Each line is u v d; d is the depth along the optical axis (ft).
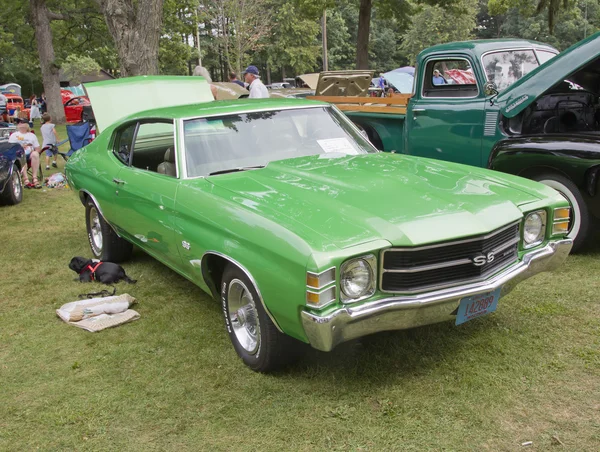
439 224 10.09
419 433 9.29
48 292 17.01
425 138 23.52
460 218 10.31
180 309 15.19
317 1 62.75
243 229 10.72
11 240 23.35
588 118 22.04
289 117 15.23
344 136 15.52
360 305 9.57
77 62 113.29
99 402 10.75
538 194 11.93
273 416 10.01
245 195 11.72
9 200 30.25
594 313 13.30
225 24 125.18
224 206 11.48
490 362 11.35
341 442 9.20
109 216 17.38
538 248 11.76
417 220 10.13
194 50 120.47
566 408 9.73
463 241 10.04
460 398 10.18
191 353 12.57
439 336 12.53
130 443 9.51
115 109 24.86
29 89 183.62
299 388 10.84
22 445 9.59
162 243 14.17
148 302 15.84
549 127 21.67
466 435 9.17
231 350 12.62
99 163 17.78
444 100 22.57
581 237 17.08
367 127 28.17
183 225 12.77
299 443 9.25
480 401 10.05
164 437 9.63
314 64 184.24
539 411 9.69
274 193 11.67
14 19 107.45
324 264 9.15
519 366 11.12
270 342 10.78
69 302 15.90
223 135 14.19
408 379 10.90
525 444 8.86
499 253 10.78
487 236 10.25
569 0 75.51
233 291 11.91
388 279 9.81
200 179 13.17
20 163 31.14
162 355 12.57
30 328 14.39
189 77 26.96
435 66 23.36
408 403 10.12
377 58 214.90
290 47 172.55
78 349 13.08
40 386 11.48
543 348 11.80
